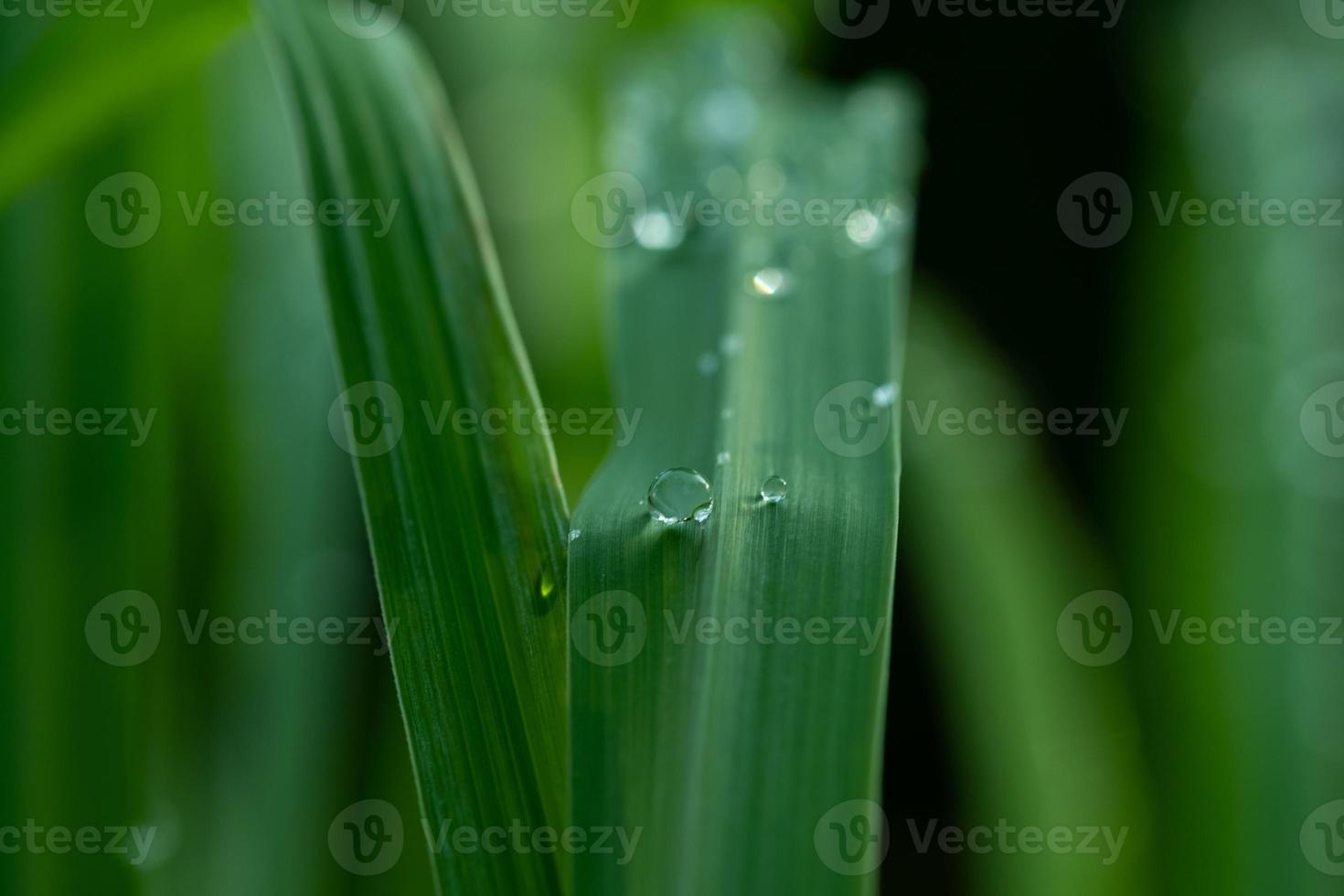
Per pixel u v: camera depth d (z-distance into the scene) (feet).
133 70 0.84
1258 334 1.06
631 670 0.73
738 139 0.95
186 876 0.88
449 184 0.79
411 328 0.77
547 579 0.75
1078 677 0.99
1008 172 1.37
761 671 0.73
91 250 0.87
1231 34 1.25
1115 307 1.30
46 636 0.86
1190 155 1.16
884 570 0.74
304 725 0.91
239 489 0.91
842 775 0.72
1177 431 1.07
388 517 0.75
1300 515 0.99
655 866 0.72
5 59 0.83
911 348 1.16
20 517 0.86
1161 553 1.03
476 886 0.73
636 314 0.81
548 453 0.76
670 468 0.77
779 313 0.81
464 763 0.74
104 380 0.87
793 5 1.22
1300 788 0.92
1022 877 0.93
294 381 0.93
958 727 1.01
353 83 0.80
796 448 0.77
